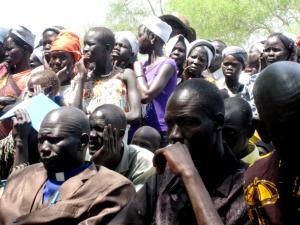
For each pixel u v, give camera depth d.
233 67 6.17
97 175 3.82
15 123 4.48
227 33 20.62
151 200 2.87
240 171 2.78
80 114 3.96
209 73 7.27
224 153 2.84
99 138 4.42
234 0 20.20
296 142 2.26
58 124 3.86
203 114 2.77
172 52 6.40
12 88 5.80
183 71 6.27
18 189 3.91
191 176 2.54
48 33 6.36
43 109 4.54
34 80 5.04
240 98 4.08
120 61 6.57
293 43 5.89
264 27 20.55
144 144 5.27
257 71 7.25
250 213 2.46
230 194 2.73
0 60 6.41
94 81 5.44
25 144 4.48
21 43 6.27
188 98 2.78
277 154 2.41
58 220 3.63
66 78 5.72
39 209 3.67
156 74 5.73
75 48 5.77
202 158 2.80
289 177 2.35
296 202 2.33
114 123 4.42
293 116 2.22
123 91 5.39
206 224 2.43
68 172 3.87
